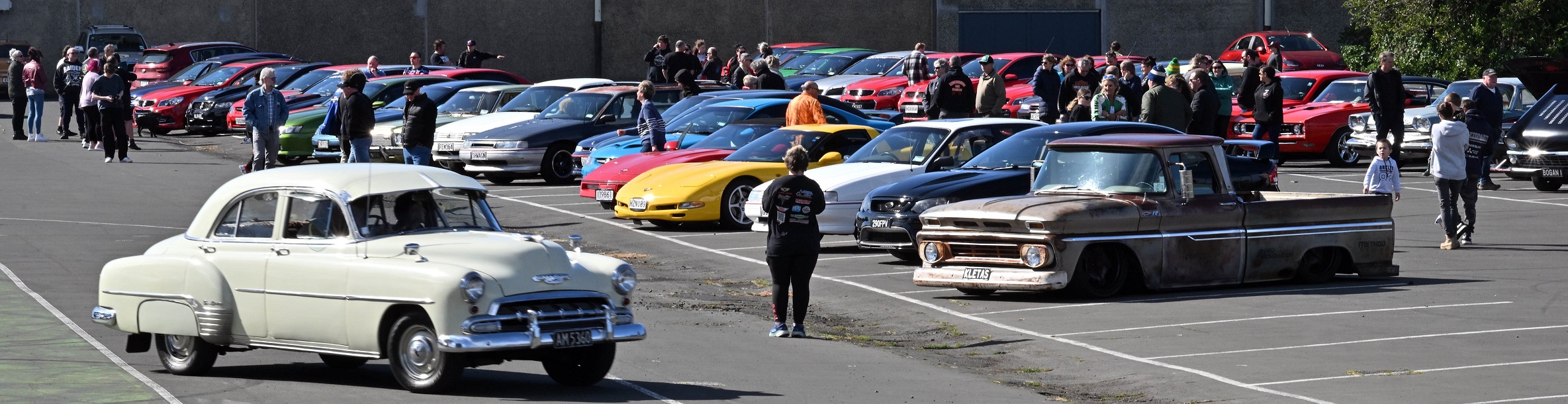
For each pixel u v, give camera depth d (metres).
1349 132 33.03
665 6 63.38
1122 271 16.98
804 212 15.02
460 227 12.18
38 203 26.67
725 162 24.42
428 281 10.98
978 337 15.06
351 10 60.94
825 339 15.17
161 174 31.91
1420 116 31.89
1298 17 64.69
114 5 59.66
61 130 40.44
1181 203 17.11
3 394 11.45
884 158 21.97
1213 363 13.26
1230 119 30.22
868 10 64.44
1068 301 16.86
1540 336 14.15
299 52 60.66
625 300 11.85
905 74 43.34
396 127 32.16
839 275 19.36
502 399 11.41
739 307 17.27
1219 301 16.61
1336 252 18.12
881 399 11.88
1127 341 14.42
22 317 15.69
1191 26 64.81
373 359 12.06
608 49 63.38
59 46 59.66
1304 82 36.22
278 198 12.09
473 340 10.87
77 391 11.62
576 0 63.00
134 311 12.55
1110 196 17.28
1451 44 43.62
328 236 11.79
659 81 41.53
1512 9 43.06
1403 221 24.22
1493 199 26.86
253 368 12.95
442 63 47.41
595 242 22.56
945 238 17.27
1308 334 14.54
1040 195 17.81
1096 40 64.94
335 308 11.50
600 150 28.30
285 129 33.69
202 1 60.00
